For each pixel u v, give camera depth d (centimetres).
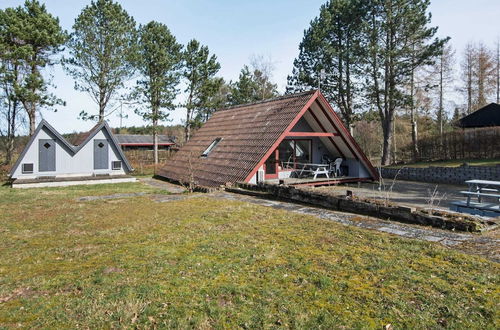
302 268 505
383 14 2475
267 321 367
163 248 614
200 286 450
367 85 2714
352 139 1717
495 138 2284
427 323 358
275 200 1147
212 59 3225
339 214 895
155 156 2992
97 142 2138
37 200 1254
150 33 2828
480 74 3716
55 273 512
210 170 1652
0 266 551
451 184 1786
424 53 2344
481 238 641
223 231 726
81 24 2559
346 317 372
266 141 1502
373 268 500
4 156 2814
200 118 3353
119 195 1366
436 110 3762
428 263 515
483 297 405
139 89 2867
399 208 811
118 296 424
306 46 2972
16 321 376
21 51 2152
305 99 1566
